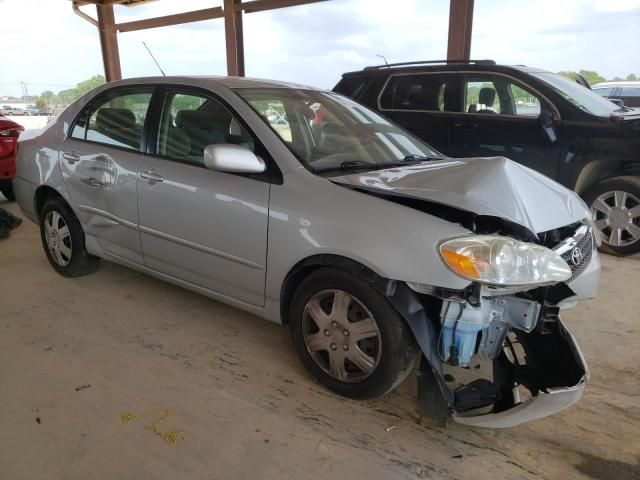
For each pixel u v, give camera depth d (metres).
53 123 3.78
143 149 3.08
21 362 2.62
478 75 5.03
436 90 5.27
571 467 1.97
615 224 4.43
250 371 2.59
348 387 2.32
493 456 2.03
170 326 3.06
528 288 1.99
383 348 2.15
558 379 2.03
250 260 2.54
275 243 2.40
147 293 3.54
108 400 2.32
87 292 3.54
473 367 2.64
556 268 1.98
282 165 2.46
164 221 2.91
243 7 9.42
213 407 2.29
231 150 2.37
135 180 3.03
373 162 2.76
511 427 2.12
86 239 3.55
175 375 2.54
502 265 1.90
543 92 4.64
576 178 4.54
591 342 2.93
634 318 3.22
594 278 2.54
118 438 2.07
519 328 2.06
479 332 2.13
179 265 2.95
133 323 3.09
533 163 4.74
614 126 4.28
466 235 1.98
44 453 1.98
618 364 2.70
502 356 2.25
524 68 4.95
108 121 3.34
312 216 2.27
